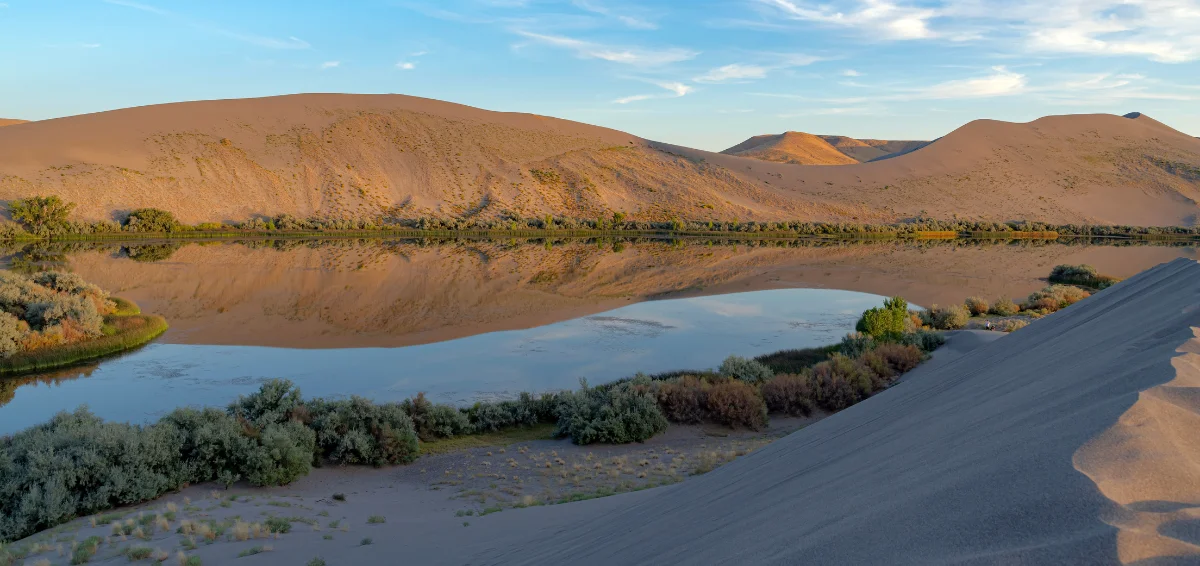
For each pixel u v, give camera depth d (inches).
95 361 1056.8
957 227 4638.3
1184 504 55.0
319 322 1401.3
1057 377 128.3
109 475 445.7
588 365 1072.8
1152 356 106.2
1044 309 1562.5
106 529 363.3
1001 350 279.9
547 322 1430.9
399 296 1733.5
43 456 441.7
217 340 1221.1
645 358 1121.4
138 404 849.5
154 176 4094.5
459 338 1272.1
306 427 618.5
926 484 83.8
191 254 2618.1
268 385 701.9
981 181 5925.2
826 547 75.5
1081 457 67.4
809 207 5369.1
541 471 579.8
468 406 853.8
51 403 849.5
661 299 1739.7
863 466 117.6
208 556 300.2
